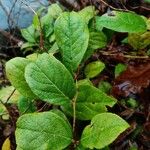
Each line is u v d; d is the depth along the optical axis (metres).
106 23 0.28
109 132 0.20
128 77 0.30
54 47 0.31
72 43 0.24
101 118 0.21
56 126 0.21
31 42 0.38
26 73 0.22
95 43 0.30
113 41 0.35
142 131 0.29
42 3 0.46
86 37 0.24
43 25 0.36
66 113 0.24
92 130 0.21
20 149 0.20
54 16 0.37
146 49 0.33
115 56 0.33
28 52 0.42
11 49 0.44
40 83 0.22
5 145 0.29
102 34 0.30
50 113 0.21
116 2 0.39
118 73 0.31
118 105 0.30
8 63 0.24
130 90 0.30
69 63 0.24
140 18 0.28
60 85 0.22
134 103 0.30
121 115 0.30
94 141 0.21
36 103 0.28
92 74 0.30
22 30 0.39
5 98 0.29
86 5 0.41
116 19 0.28
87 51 0.29
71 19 0.25
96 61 0.30
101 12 0.39
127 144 0.29
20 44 0.43
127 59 0.33
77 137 0.25
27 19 0.46
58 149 0.21
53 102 0.22
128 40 0.32
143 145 0.29
